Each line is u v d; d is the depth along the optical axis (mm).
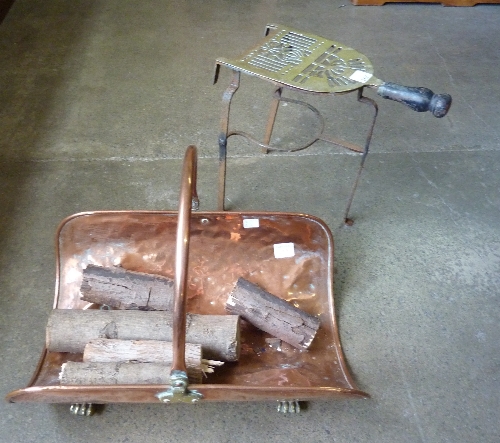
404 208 1858
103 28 2730
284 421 1270
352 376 1374
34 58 2467
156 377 1113
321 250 1403
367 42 2762
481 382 1382
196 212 1320
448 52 2729
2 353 1353
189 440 1224
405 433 1268
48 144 2002
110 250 1386
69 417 1243
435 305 1558
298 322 1287
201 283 1409
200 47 2633
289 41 1509
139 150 2004
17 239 1649
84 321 1225
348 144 1564
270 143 2076
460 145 2148
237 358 1239
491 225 1825
